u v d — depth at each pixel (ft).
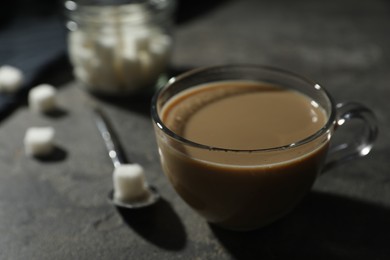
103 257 1.23
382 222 1.31
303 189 1.19
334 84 1.84
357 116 1.27
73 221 1.32
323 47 2.08
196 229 1.29
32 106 1.73
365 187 1.40
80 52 1.73
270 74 1.33
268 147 1.16
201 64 1.95
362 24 2.27
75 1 1.79
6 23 2.20
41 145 1.52
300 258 1.22
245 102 1.29
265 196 1.15
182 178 1.17
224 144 1.17
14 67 1.87
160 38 1.79
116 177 1.35
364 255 1.23
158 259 1.22
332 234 1.28
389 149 1.53
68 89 1.83
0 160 1.52
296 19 2.31
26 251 1.25
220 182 1.13
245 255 1.23
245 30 2.21
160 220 1.32
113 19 1.71
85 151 1.55
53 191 1.41
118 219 1.32
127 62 1.69
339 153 1.34
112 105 1.74
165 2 1.76
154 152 1.54
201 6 2.42
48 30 2.13
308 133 1.20
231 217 1.20
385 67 1.95
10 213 1.35
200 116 1.24
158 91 1.24
